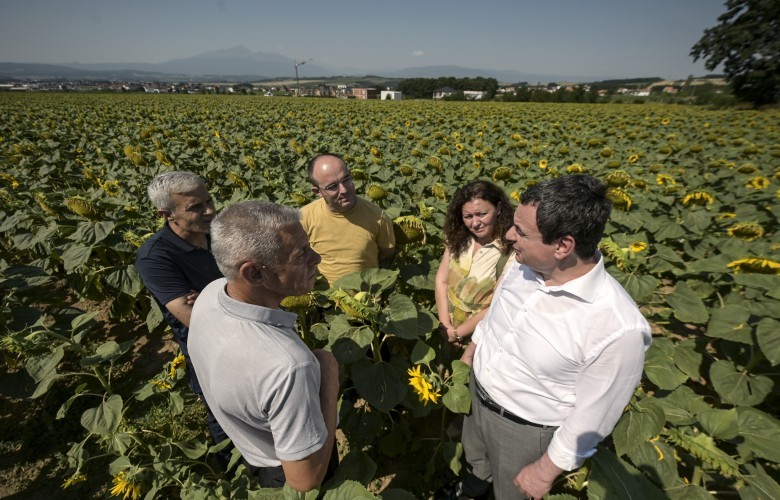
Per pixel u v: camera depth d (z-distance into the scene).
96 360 2.53
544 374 1.65
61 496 2.77
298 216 1.39
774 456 1.95
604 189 1.40
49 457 3.04
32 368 2.41
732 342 3.07
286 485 1.58
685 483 1.94
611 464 1.75
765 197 5.80
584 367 1.52
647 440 2.05
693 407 2.32
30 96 50.41
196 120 21.73
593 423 1.52
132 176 7.86
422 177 7.93
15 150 10.39
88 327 2.81
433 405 2.44
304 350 1.34
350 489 1.47
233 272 1.30
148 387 2.77
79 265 4.17
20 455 3.06
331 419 1.47
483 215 2.57
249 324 1.31
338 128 17.03
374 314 2.19
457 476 2.84
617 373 1.44
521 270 1.84
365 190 6.84
